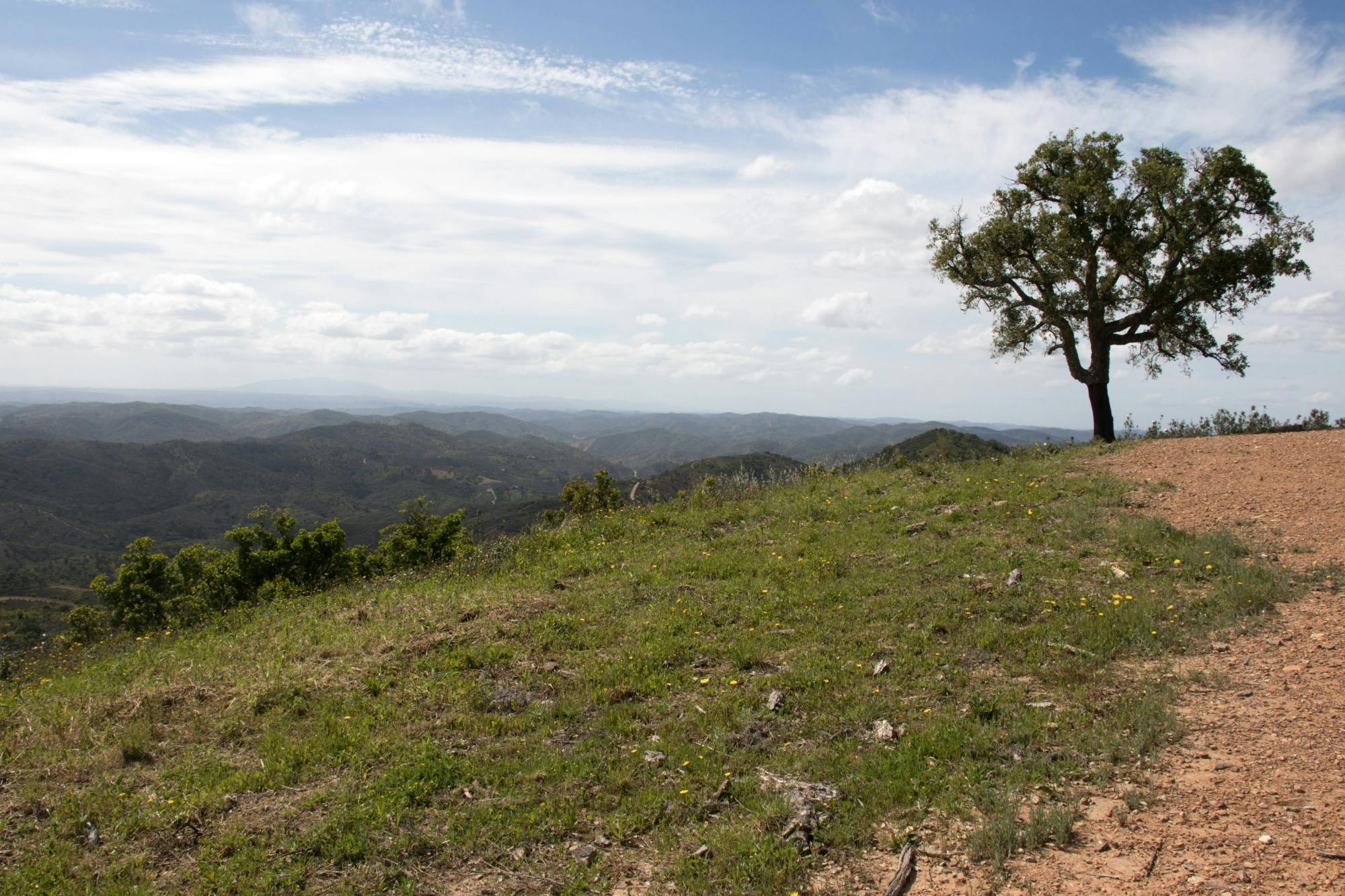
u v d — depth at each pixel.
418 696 6.81
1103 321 18.80
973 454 19.59
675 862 4.45
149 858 4.65
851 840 4.54
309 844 4.68
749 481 16.78
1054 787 4.90
